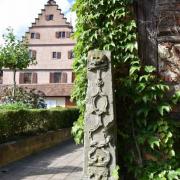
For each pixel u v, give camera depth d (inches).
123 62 207.5
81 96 212.8
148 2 216.2
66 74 1478.8
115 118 189.6
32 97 790.5
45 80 1493.6
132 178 203.8
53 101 1476.4
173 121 204.2
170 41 213.5
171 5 214.2
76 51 221.8
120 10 208.1
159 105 201.9
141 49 213.8
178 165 200.1
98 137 188.1
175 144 205.8
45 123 568.1
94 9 211.8
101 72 188.9
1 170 350.9
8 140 425.7
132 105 206.2
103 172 186.5
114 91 194.2
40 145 505.4
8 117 427.2
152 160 202.7
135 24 207.5
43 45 1501.0
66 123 695.7
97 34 210.4
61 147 552.7
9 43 811.4
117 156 192.5
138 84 201.9
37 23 1509.6
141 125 205.2
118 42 209.2
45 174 337.1
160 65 212.8
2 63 804.6
